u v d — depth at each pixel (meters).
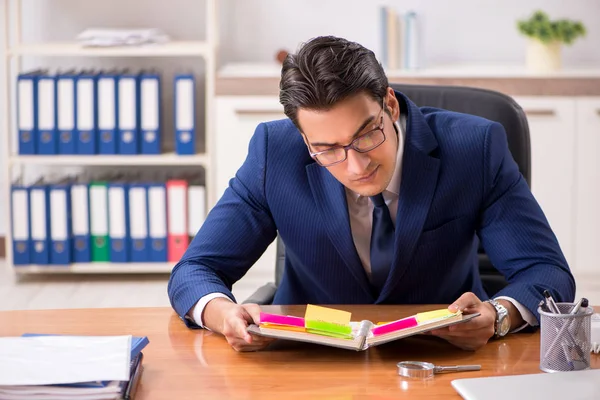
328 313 1.66
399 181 1.99
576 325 1.55
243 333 1.66
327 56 1.66
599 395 1.40
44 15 5.02
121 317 1.93
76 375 1.39
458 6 4.97
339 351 1.70
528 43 4.62
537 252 1.94
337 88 1.64
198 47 4.56
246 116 4.52
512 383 1.46
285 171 2.05
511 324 1.79
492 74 4.46
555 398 1.39
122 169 5.19
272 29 5.04
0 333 1.80
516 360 1.64
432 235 2.00
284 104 1.73
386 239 2.02
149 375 1.57
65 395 1.37
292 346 1.73
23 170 4.99
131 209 4.70
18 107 4.63
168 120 5.11
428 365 1.57
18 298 4.44
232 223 2.06
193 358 1.66
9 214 4.71
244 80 4.50
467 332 1.68
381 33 4.58
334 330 1.63
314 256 2.06
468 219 2.02
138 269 4.74
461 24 4.98
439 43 5.00
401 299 2.07
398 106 1.87
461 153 2.00
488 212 2.01
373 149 1.71
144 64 5.08
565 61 5.02
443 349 1.71
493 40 4.99
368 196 1.87
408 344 1.73
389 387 1.50
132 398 1.46
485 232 2.02
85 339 1.55
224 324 1.71
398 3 4.98
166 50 4.53
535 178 4.48
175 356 1.67
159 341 1.76
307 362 1.64
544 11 4.96
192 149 4.67
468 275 2.17
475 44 5.00
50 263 4.72
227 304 1.78
